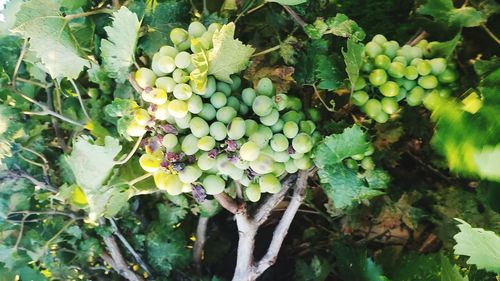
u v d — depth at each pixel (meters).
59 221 0.60
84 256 0.60
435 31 0.49
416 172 0.59
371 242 0.62
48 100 0.55
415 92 0.45
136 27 0.40
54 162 0.59
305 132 0.42
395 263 0.56
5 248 0.58
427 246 0.61
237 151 0.38
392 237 0.61
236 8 0.51
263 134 0.39
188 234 0.65
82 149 0.41
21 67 0.55
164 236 0.61
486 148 0.36
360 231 0.62
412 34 0.52
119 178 0.43
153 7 0.45
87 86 0.57
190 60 0.37
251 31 0.53
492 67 0.44
